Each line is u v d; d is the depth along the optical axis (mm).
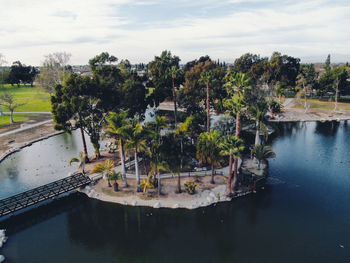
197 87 73125
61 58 97812
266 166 48500
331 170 47469
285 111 97438
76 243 29531
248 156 53094
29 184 43344
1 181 44688
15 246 29094
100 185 41219
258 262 26078
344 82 104250
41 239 30297
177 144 39312
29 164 52156
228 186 37375
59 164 51812
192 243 29156
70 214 35125
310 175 45531
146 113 102500
